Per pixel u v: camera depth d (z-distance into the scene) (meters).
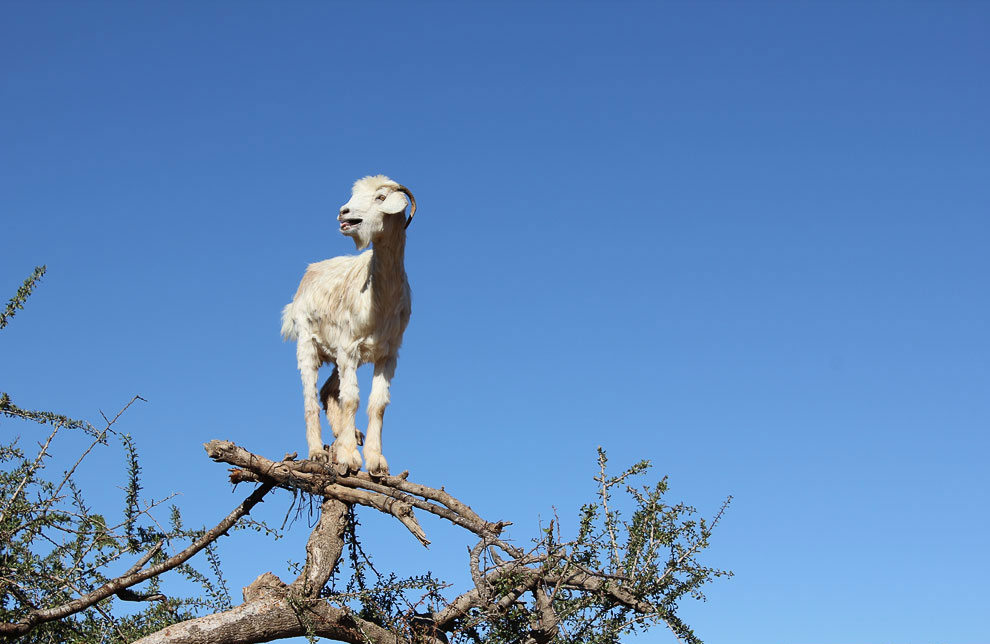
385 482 6.99
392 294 7.84
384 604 6.39
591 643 5.71
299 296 8.40
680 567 5.85
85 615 6.28
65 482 6.00
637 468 6.12
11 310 6.32
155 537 6.25
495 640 6.02
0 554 5.77
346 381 7.79
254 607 6.08
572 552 5.91
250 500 6.73
